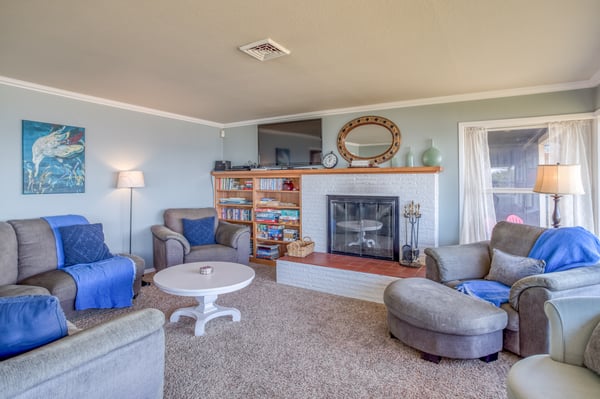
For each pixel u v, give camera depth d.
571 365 1.49
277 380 2.06
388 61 2.81
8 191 3.30
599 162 3.34
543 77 3.27
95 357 1.28
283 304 3.36
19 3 1.86
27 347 1.23
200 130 5.40
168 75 3.13
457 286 2.67
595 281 2.18
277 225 5.08
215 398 1.88
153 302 3.41
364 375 2.11
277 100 4.13
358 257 4.23
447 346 2.18
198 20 2.08
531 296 2.15
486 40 2.41
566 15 2.04
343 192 4.43
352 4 1.90
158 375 1.58
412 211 3.96
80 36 2.29
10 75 3.13
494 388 1.96
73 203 3.81
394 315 2.52
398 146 4.31
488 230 3.92
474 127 3.93
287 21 2.10
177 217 4.69
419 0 1.87
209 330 2.75
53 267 3.14
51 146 3.60
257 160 5.47
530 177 3.78
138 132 4.48
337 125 4.72
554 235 2.56
